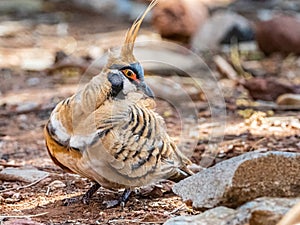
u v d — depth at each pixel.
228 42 20.06
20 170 9.79
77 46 21.44
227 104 14.17
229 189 6.79
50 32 23.88
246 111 13.45
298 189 6.81
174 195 8.70
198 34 20.12
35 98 15.48
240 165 6.91
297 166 6.89
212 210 6.66
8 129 13.08
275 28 19.09
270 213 6.18
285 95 14.11
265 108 13.80
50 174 9.71
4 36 23.08
